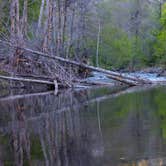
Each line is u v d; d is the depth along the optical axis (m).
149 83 25.41
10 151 8.62
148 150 8.25
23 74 23.39
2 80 23.55
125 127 10.62
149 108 13.71
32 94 20.62
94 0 40.16
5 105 16.12
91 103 15.93
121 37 44.72
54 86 23.42
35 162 7.80
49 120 12.15
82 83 24.88
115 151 8.30
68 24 34.28
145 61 46.81
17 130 10.73
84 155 8.12
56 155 8.20
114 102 15.89
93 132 10.19
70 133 10.15
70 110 14.16
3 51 23.81
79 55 32.44
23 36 24.75
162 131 9.91
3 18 28.39
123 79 24.55
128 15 49.19
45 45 24.77
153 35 47.69
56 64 23.75
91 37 39.41
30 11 33.22
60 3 29.47
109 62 41.88
